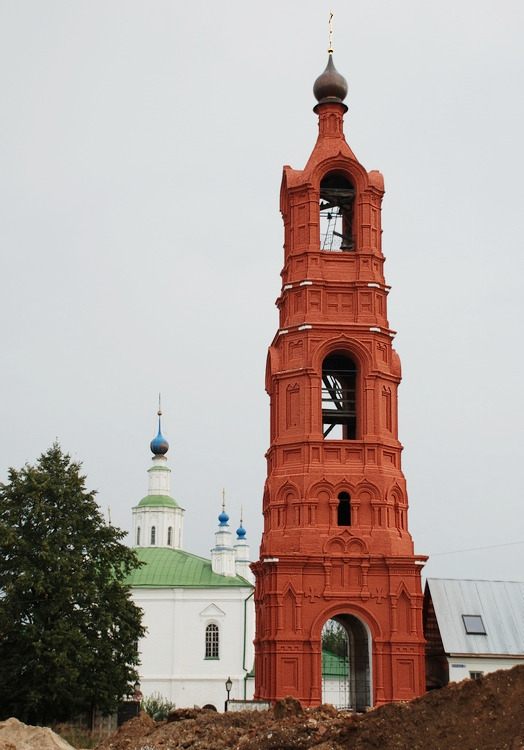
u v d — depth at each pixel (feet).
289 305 199.21
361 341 194.08
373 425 191.21
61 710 204.85
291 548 183.11
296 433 191.01
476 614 226.17
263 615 184.85
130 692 216.33
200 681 373.81
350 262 200.13
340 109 209.67
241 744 110.93
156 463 442.91
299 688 174.91
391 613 179.83
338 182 210.59
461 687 98.73
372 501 186.39
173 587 382.01
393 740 96.73
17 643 203.41
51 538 207.31
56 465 220.64
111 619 207.82
